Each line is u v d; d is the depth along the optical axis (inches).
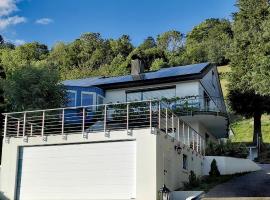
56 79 1157.7
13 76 1138.7
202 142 1069.8
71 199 770.2
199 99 1141.7
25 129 875.4
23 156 826.8
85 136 783.7
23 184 812.0
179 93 1176.2
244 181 894.4
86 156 780.0
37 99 1093.8
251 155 1438.2
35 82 1131.9
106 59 3742.6
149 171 713.6
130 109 987.3
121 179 742.5
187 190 793.6
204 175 992.2
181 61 3321.9
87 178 768.9
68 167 788.0
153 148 722.2
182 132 961.5
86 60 3786.9
